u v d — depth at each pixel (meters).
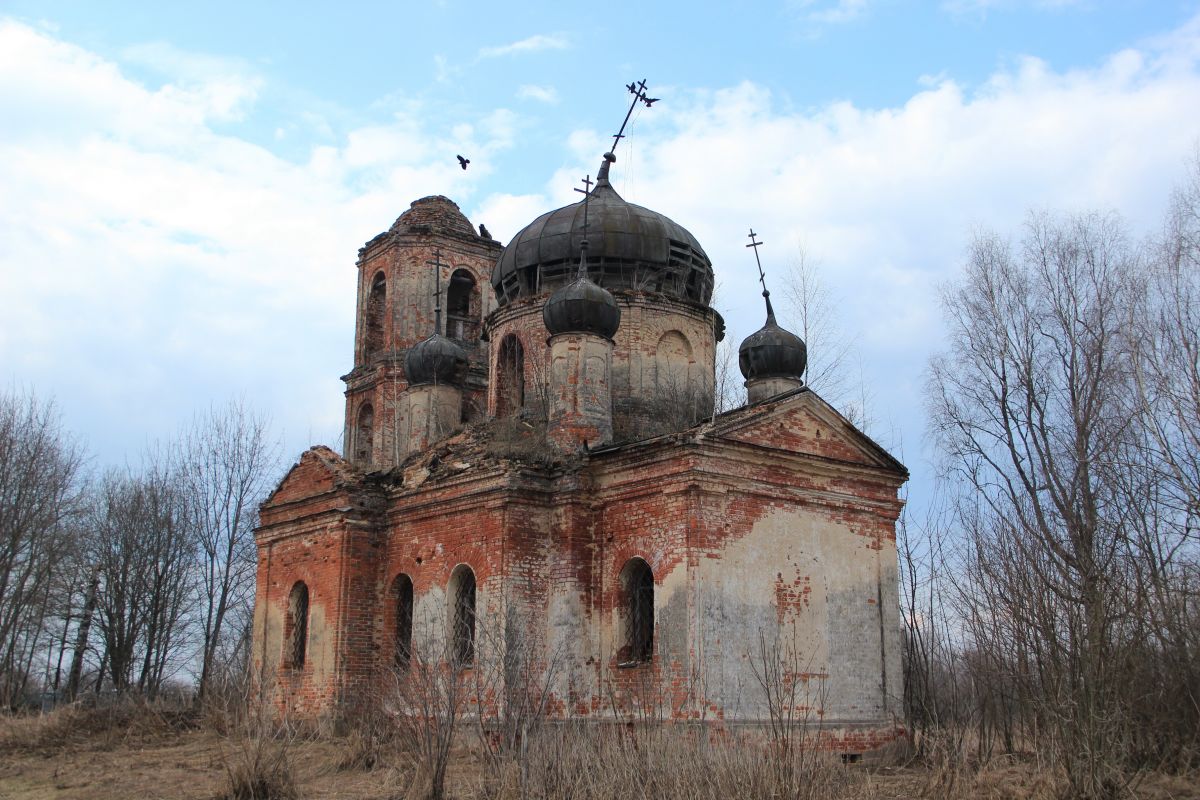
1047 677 22.47
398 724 22.64
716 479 25.20
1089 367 33.44
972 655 27.67
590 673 26.23
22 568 48.81
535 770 17.69
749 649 24.88
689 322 33.19
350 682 29.84
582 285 29.03
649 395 31.89
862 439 28.36
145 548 53.38
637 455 26.20
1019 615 22.98
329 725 28.53
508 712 19.94
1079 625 21.69
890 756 26.69
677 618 24.47
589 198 33.97
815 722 25.58
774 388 32.06
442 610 28.38
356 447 47.12
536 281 33.38
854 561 27.59
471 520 28.09
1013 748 26.34
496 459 27.86
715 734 22.95
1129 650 23.50
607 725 20.92
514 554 26.78
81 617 52.69
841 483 27.77
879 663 27.42
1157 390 31.08
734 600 24.91
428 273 46.59
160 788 22.17
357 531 30.92
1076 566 24.73
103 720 32.22
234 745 25.42
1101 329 33.59
